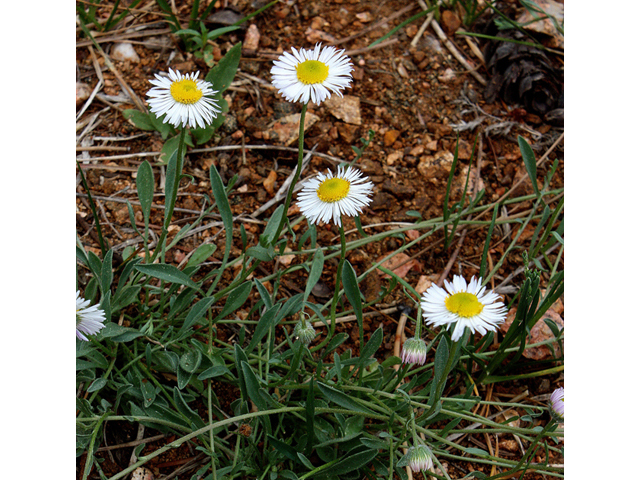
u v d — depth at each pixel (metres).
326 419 0.58
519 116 0.69
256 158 0.67
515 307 0.63
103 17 0.70
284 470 0.55
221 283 0.63
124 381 0.57
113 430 0.58
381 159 0.67
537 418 0.61
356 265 0.64
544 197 0.67
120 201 0.64
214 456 0.54
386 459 0.57
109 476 0.57
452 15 0.72
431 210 0.66
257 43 0.70
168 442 0.58
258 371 0.59
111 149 0.66
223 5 0.70
